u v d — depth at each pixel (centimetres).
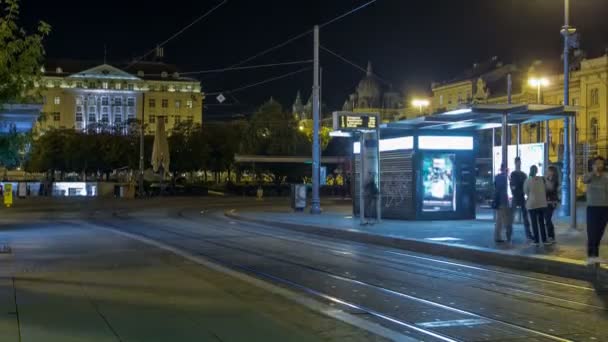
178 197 6106
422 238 1803
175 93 14588
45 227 2508
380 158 2633
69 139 8450
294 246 1830
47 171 8781
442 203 2478
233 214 3183
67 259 1484
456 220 2477
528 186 1605
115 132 9194
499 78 9175
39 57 1488
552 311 940
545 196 1598
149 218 3141
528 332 813
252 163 7281
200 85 14812
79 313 867
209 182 8219
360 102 12962
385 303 996
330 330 820
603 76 7381
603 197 1262
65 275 1219
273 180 7800
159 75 14712
